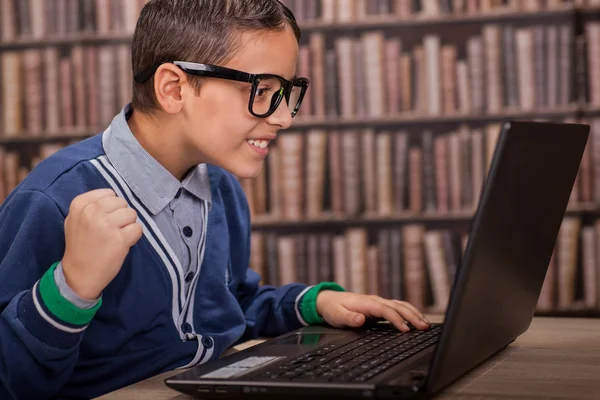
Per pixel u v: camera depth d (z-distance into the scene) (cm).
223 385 70
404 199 312
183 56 91
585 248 302
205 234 105
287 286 121
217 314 106
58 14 318
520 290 83
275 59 91
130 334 94
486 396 70
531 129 70
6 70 321
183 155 97
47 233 87
